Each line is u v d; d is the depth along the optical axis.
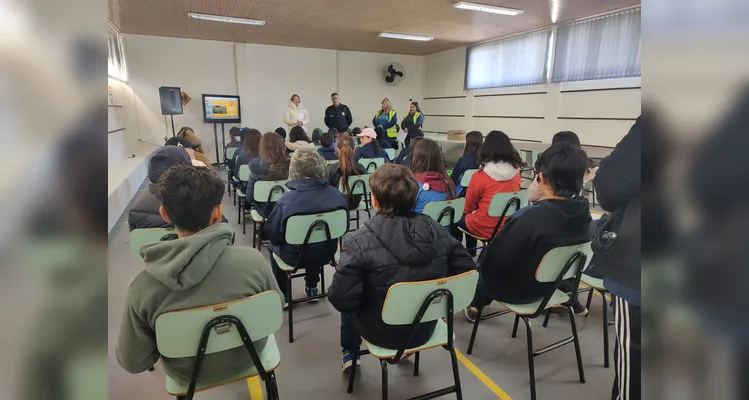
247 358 1.23
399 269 1.31
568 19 5.71
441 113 9.19
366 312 1.38
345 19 5.84
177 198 1.07
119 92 6.53
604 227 1.12
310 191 2.04
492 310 2.40
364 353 1.79
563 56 5.97
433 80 9.38
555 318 2.29
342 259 1.34
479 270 1.78
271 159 3.06
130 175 4.77
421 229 1.35
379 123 7.77
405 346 1.34
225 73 8.00
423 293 1.26
